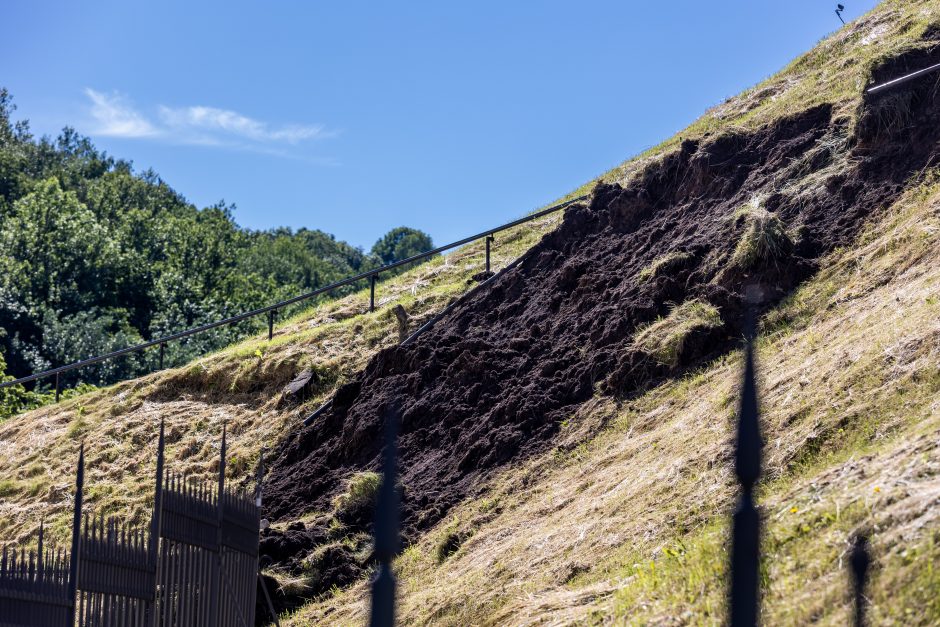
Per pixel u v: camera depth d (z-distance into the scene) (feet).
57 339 154.51
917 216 36.04
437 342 48.75
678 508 27.45
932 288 29.94
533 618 25.18
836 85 50.60
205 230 228.84
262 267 268.00
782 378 30.83
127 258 189.16
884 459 22.16
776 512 22.57
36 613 19.07
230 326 165.99
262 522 42.50
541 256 52.34
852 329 31.37
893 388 26.14
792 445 26.78
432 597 30.73
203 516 26.04
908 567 17.31
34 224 183.73
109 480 51.80
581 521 30.60
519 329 47.57
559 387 40.96
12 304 163.63
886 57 42.57
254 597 29.53
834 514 20.57
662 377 37.58
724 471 27.66
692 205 47.44
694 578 21.67
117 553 21.93
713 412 31.63
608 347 40.83
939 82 41.06
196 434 53.78
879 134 41.81
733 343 36.73
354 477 42.86
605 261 47.96
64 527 48.03
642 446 33.53
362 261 399.85
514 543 31.96
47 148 325.83
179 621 24.54
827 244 38.68
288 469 47.62
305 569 37.86
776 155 46.50
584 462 35.60
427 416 44.27
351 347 56.03
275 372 55.72
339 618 34.04
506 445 39.34
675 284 40.98
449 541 34.94
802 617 17.80
